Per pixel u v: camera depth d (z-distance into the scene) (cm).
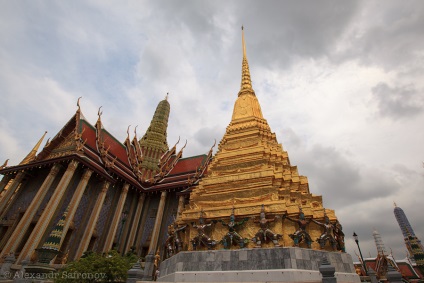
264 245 1380
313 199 1694
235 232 1456
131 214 3628
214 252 1393
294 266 1235
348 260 1399
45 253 1764
